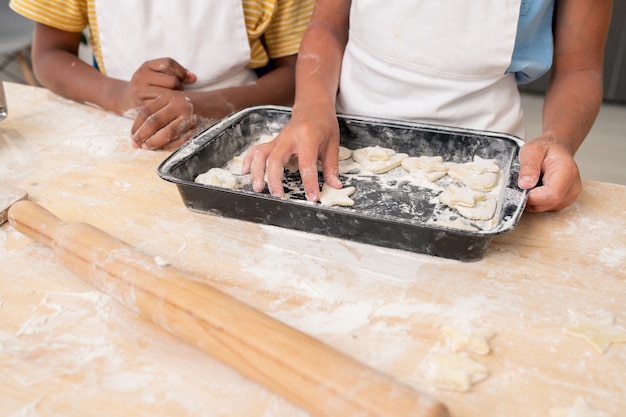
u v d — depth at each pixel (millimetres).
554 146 816
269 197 744
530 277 674
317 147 829
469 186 844
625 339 574
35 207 741
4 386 521
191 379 533
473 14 926
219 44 1249
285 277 674
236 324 514
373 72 1056
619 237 756
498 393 518
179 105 1071
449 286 659
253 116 1007
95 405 504
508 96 1031
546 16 972
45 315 612
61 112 1196
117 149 1024
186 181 774
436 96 1017
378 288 655
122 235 757
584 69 979
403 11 964
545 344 572
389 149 953
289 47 1376
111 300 635
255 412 499
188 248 729
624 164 2611
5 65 2982
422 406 429
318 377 459
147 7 1219
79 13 1345
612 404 505
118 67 1297
